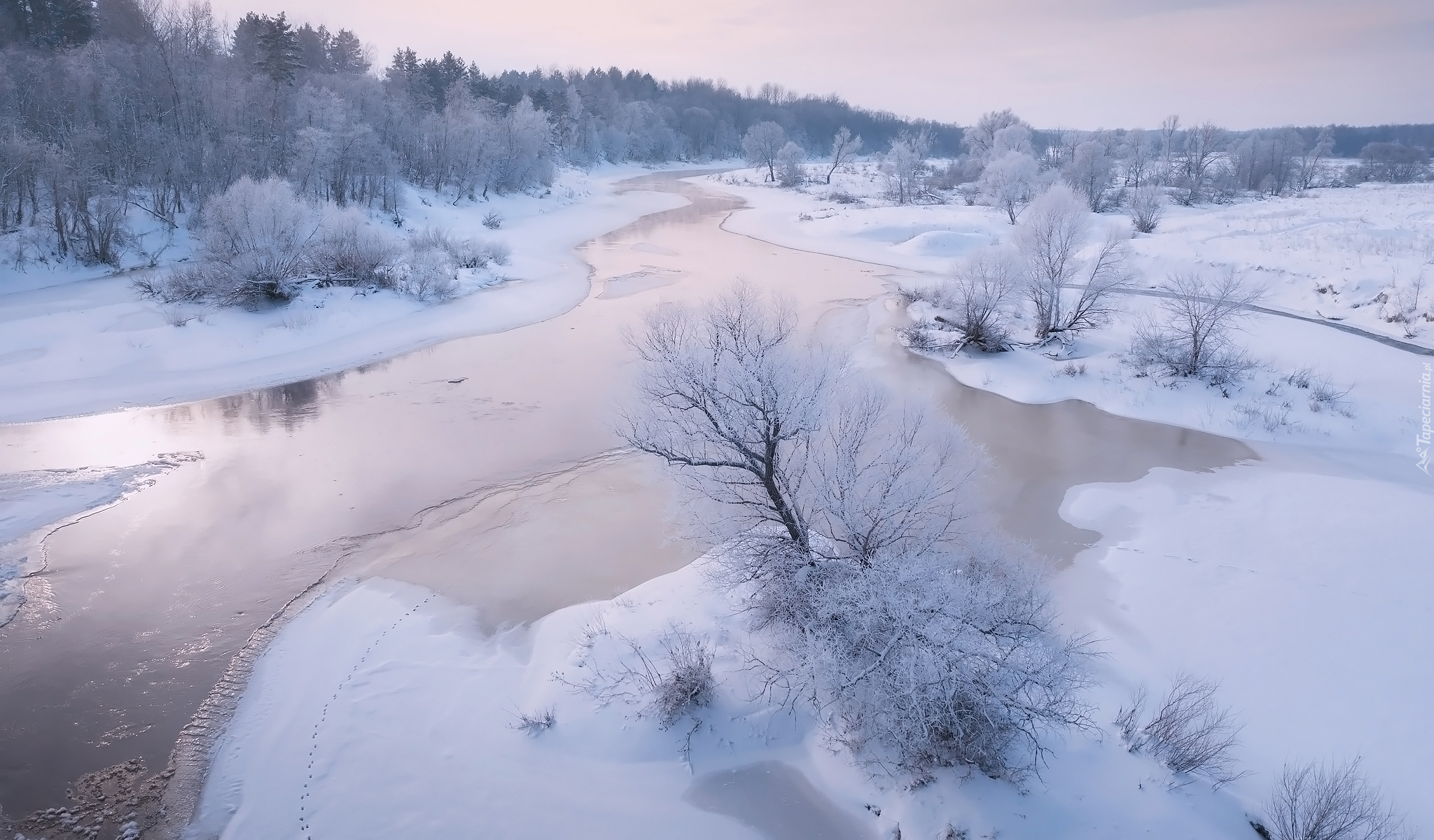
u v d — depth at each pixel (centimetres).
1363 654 998
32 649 1074
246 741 908
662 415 984
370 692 975
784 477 1029
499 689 976
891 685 792
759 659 944
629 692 938
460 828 782
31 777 865
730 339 998
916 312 2966
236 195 2767
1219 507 1466
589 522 1423
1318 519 1380
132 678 1018
